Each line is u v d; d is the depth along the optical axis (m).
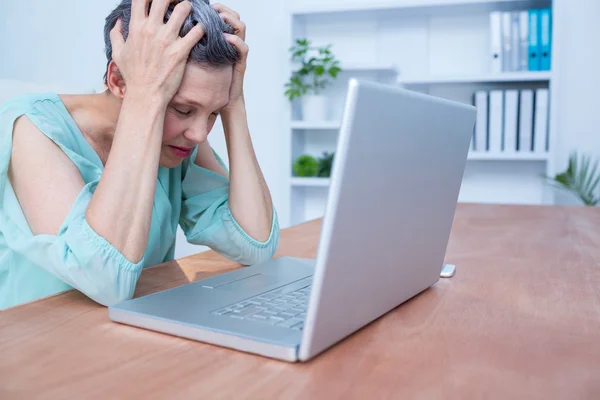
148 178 0.83
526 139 3.23
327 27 3.75
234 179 1.11
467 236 1.36
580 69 3.41
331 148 3.85
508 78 3.19
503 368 0.52
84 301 0.77
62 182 0.86
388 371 0.52
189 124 0.93
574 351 0.57
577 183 3.26
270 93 3.90
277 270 0.90
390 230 0.62
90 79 3.71
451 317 0.69
